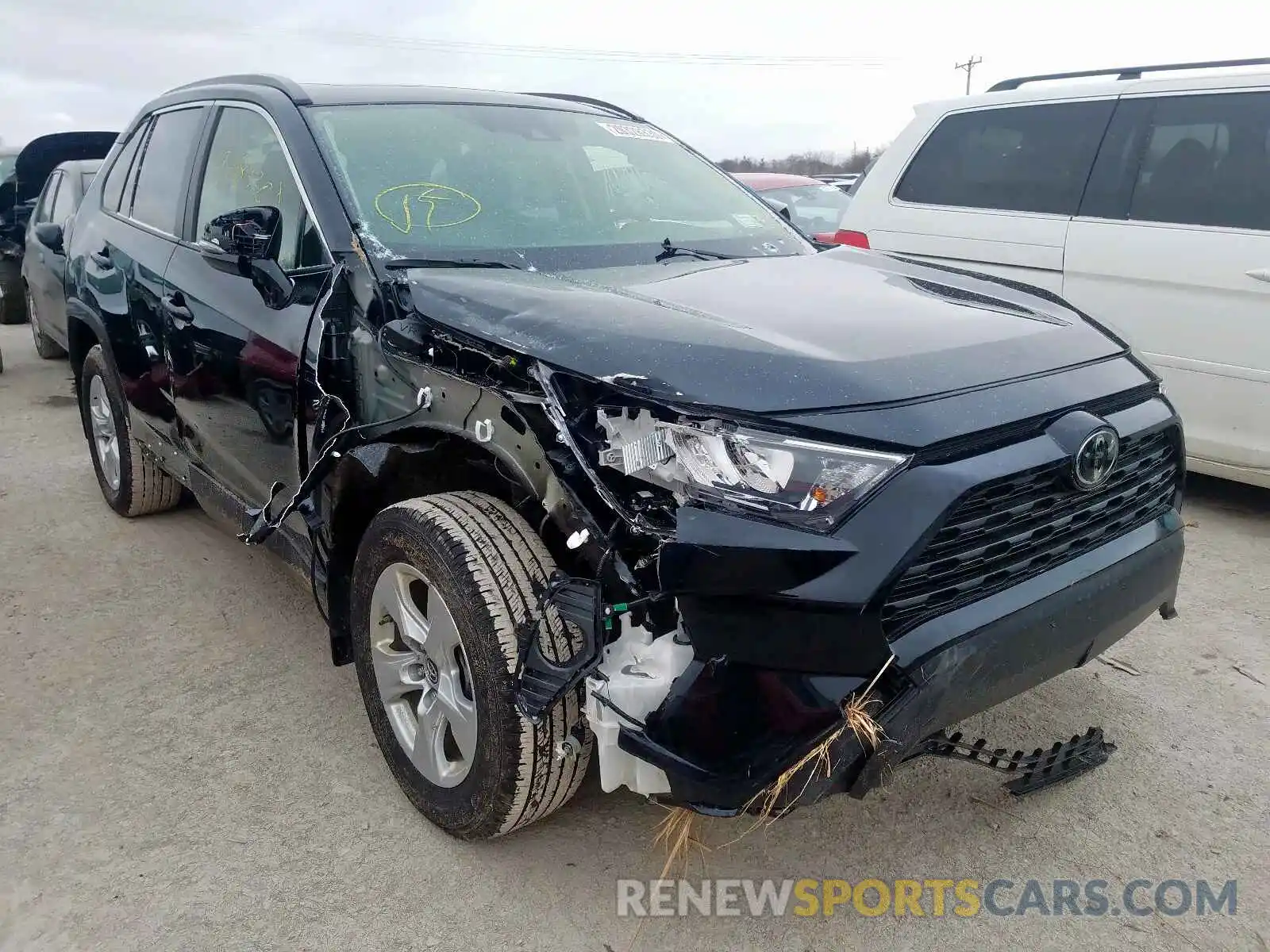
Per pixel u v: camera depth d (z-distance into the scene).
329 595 2.86
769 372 2.02
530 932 2.31
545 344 2.20
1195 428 4.74
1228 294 4.52
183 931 2.32
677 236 3.37
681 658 2.00
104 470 4.96
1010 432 2.09
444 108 3.52
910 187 5.82
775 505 1.91
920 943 2.28
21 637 3.72
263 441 3.17
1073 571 2.29
